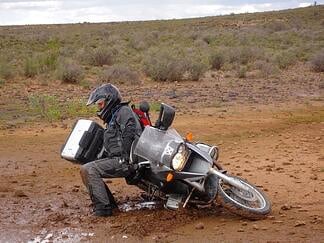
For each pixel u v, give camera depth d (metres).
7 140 12.70
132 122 6.96
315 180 8.66
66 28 88.81
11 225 6.93
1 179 9.34
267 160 10.16
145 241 6.20
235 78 26.58
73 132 7.33
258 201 6.85
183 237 6.25
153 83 24.62
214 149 6.97
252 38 52.22
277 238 6.09
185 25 84.94
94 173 7.06
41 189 8.64
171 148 6.59
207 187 6.68
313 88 22.66
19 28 91.94
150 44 47.75
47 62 28.44
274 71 28.41
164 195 7.16
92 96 7.14
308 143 11.72
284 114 16.14
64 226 6.82
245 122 14.66
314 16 85.88
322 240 6.01
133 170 6.98
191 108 17.41
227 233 6.30
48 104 17.69
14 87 22.88
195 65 25.98
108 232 6.52
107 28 83.56
